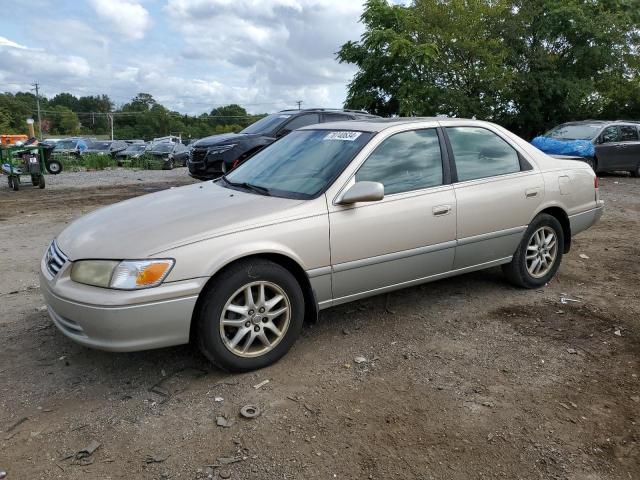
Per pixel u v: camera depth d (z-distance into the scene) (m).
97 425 3.01
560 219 5.34
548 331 4.25
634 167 15.64
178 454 2.77
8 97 89.25
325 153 4.25
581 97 23.53
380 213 3.98
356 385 3.43
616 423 3.05
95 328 3.19
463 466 2.70
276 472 2.64
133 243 3.30
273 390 3.36
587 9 23.42
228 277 3.38
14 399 3.26
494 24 22.31
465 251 4.53
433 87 20.39
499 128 4.98
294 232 3.61
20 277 5.64
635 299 4.95
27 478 2.60
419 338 4.11
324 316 4.51
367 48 21.12
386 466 2.69
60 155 29.69
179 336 3.31
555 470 2.68
